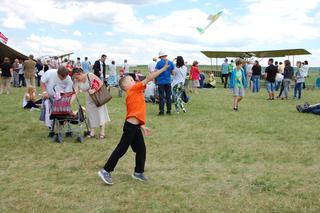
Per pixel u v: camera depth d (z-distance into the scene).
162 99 12.74
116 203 4.83
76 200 4.95
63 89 8.69
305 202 4.80
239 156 7.26
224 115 12.90
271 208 4.62
